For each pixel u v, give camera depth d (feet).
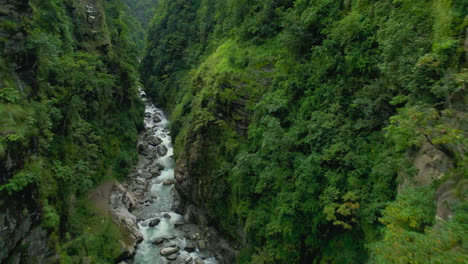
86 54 88.89
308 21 59.31
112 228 63.52
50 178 50.98
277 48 69.82
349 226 36.29
